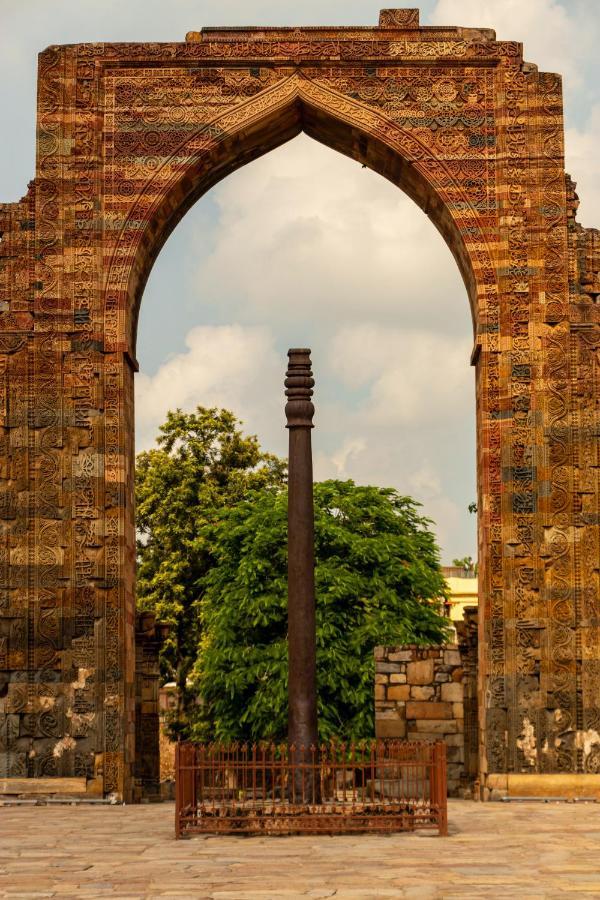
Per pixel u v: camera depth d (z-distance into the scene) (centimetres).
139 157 3122
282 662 4622
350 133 3180
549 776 2903
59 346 3055
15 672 2947
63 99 3131
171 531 6334
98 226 3092
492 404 3036
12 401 3036
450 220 3131
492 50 3141
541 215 3086
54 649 2956
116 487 3017
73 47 3148
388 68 3155
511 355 3045
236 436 6612
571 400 3023
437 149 3125
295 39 3162
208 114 3141
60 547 2991
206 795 2377
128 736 3003
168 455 6544
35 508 3003
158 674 3550
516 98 3127
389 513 5225
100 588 2981
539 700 2936
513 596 2967
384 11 3170
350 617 4794
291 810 2188
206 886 1576
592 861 1795
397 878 1628
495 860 1803
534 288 3062
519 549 2984
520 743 2923
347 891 1526
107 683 2953
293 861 1802
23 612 2966
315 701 2489
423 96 3144
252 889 1548
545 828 2272
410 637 4719
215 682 4750
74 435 3028
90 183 3103
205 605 5188
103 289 3075
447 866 1742
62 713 2936
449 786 3241
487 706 2953
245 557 4856
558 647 2947
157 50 3144
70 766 2917
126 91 3141
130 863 1802
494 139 3123
